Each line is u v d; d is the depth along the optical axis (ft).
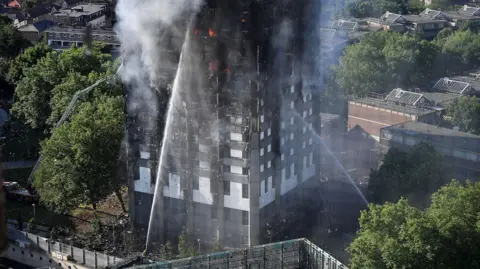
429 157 450.30
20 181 539.70
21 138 595.47
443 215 326.44
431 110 653.30
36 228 452.76
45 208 490.08
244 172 393.29
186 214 412.77
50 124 560.61
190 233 413.59
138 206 432.25
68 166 435.94
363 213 337.72
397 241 318.24
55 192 440.45
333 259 363.15
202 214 409.90
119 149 446.60
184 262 357.41
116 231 440.86
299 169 449.48
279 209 424.87
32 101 590.96
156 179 418.31
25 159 585.63
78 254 406.41
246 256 369.50
